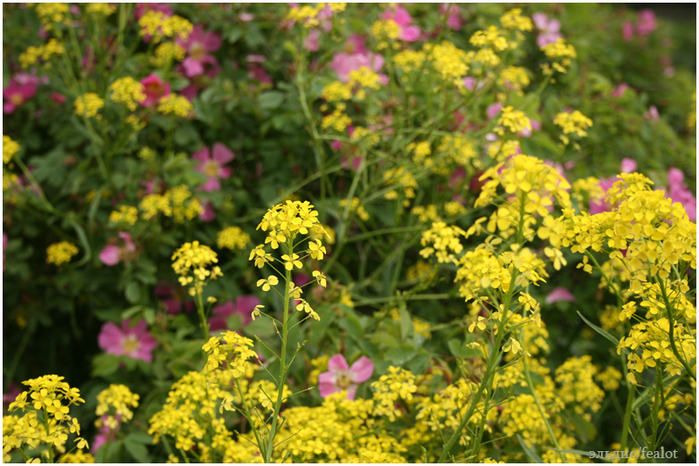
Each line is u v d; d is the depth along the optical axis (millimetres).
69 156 1996
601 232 920
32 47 1923
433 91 1795
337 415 1240
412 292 1498
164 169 1898
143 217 1814
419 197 1974
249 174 2127
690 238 822
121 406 1257
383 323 1563
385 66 2023
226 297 1807
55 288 2031
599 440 1663
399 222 1974
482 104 2020
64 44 2090
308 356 1600
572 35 2541
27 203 1962
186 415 1183
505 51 1898
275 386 1317
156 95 1945
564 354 1938
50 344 2121
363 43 2156
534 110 1822
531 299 945
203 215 1981
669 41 3426
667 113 2742
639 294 979
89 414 1720
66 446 1648
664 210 826
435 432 1253
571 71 2287
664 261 849
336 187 2092
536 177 753
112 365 1660
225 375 1073
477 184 2002
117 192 1930
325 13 1935
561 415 1412
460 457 1102
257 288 1851
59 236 2105
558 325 2064
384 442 1200
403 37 2078
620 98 2176
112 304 1938
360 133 1817
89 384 1798
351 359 1456
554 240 740
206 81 2086
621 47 2984
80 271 1927
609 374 1536
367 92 1896
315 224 869
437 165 1852
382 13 2057
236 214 2076
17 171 2152
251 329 1583
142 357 1803
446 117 1733
